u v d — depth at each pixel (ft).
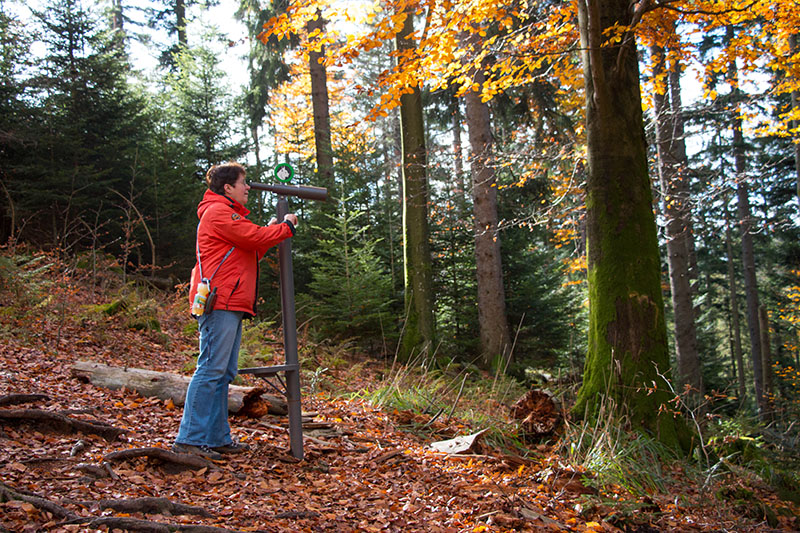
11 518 7.71
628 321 20.26
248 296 12.22
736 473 18.03
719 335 85.76
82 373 16.61
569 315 42.24
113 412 14.02
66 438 11.47
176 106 49.80
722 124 32.60
